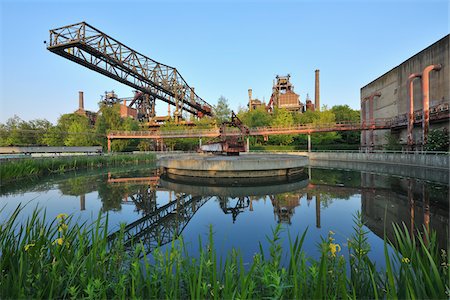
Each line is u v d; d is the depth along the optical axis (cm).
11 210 766
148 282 232
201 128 5291
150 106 7350
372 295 238
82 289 233
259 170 1392
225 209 777
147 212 759
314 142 4419
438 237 502
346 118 5738
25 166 1600
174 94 5584
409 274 224
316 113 5159
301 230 569
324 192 1034
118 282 248
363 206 786
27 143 4062
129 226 622
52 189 1169
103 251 269
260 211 744
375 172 1681
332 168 2058
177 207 818
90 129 4766
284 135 4534
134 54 4122
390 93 3139
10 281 234
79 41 2911
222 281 256
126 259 296
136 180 1472
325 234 539
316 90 7225
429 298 202
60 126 4969
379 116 3409
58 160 2005
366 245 276
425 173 1498
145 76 4356
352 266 261
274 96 7800
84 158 2322
